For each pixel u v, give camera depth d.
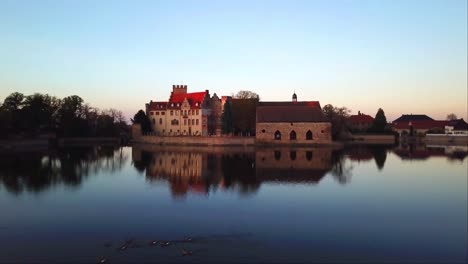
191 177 72.81
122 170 83.94
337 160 101.00
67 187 63.62
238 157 108.44
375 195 56.09
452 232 38.75
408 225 41.09
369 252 33.25
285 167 86.31
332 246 34.66
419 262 31.23
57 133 192.88
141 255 32.56
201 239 36.56
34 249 34.25
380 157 109.81
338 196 55.31
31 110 172.12
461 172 79.44
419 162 97.56
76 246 34.94
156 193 58.00
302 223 41.72
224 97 191.38
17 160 105.75
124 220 43.28
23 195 57.22
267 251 33.41
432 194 56.88
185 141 164.75
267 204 50.34
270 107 163.75
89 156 117.06
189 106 190.25
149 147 155.25
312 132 155.00
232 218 43.66
